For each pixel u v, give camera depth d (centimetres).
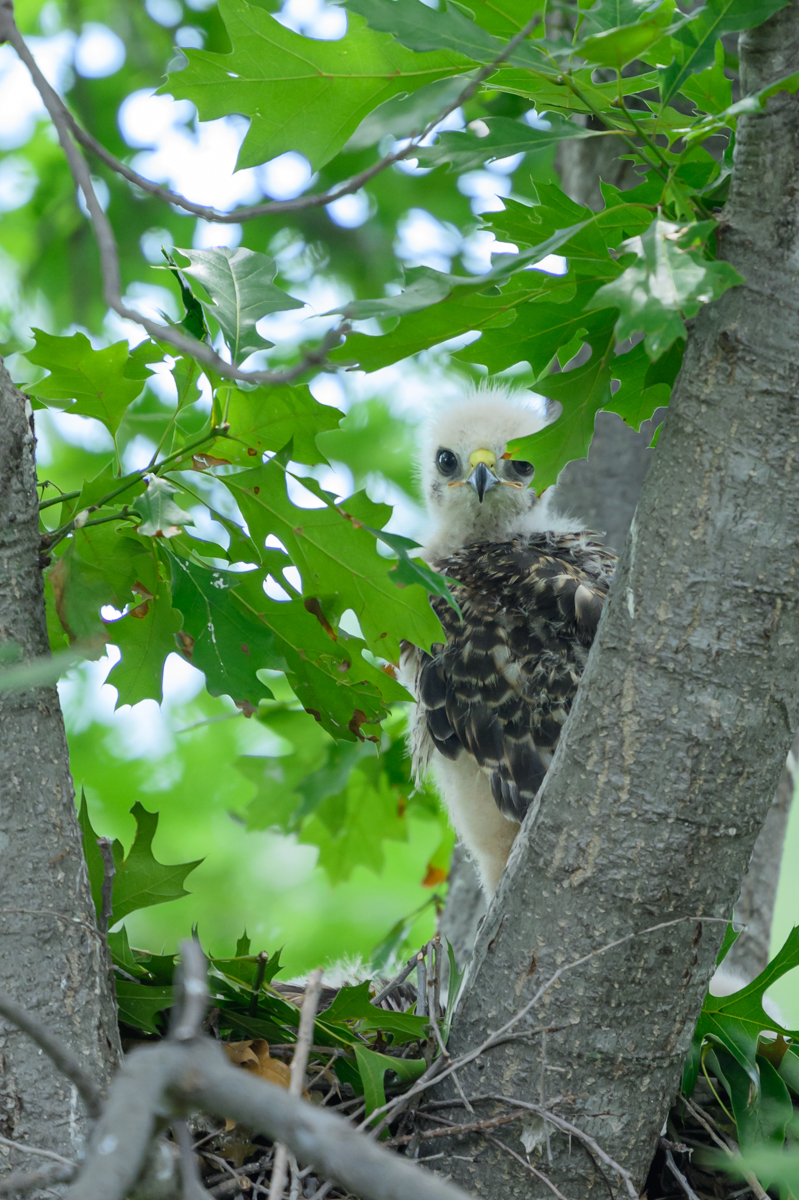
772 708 520
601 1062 553
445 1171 574
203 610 598
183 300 550
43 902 515
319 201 447
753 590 509
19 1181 333
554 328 583
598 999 547
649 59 543
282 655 637
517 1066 566
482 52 467
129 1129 245
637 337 855
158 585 617
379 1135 592
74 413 582
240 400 554
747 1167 341
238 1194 593
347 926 1577
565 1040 554
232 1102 264
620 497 1038
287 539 590
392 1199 246
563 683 813
